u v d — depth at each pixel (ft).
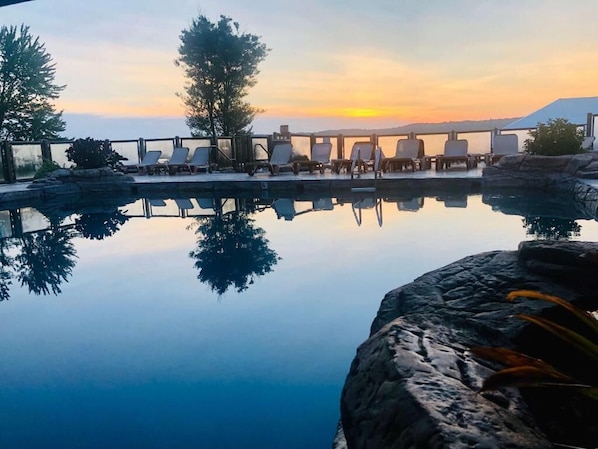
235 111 61.82
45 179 39.50
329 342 10.05
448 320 5.64
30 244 21.68
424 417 3.65
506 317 7.27
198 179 40.93
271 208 29.55
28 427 7.39
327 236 20.21
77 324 11.73
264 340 10.29
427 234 19.48
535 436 3.63
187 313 12.15
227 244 19.93
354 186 34.73
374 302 12.26
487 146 45.16
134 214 29.63
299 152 51.75
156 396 8.23
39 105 73.31
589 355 3.29
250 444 6.75
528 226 19.90
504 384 3.14
